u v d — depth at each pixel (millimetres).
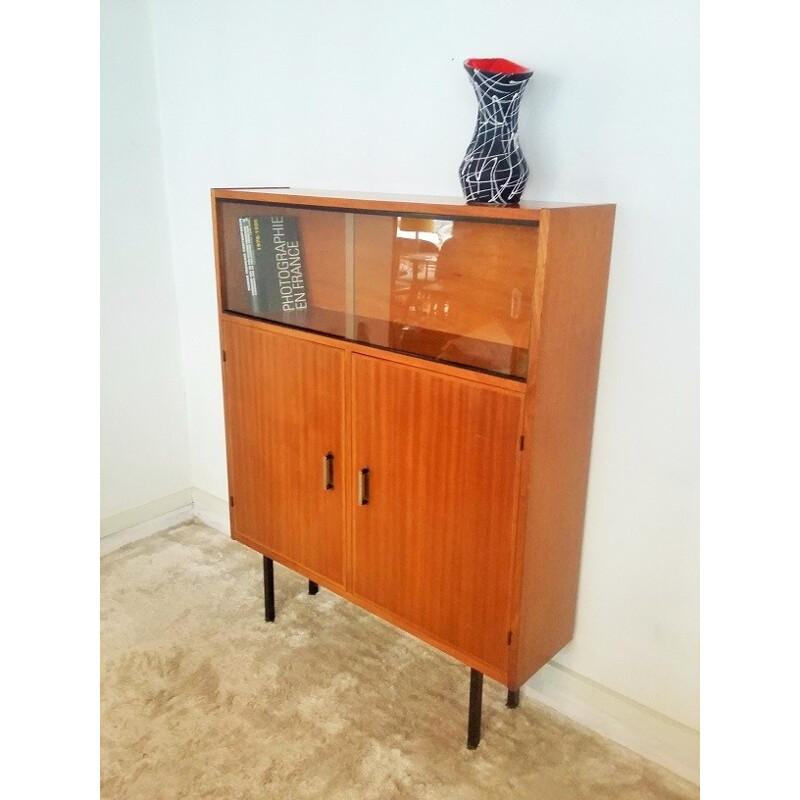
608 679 2014
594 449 1885
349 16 2080
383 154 2125
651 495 1815
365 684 2195
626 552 1897
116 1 2531
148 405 2982
